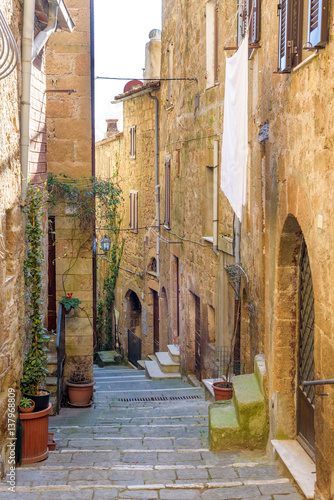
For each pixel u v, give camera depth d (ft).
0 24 16.85
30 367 23.21
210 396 37.45
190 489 17.66
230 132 25.14
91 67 38.52
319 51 15.02
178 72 53.21
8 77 20.98
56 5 26.16
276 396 21.16
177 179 53.67
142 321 69.46
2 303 19.97
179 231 52.95
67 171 38.47
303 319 20.35
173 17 56.34
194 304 48.57
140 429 29.30
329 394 14.39
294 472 17.83
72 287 38.14
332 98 14.03
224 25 37.68
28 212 23.95
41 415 22.07
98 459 22.61
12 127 21.84
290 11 17.13
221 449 23.25
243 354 32.01
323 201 14.84
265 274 23.75
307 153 16.51
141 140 68.85
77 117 38.32
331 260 14.16
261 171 25.96
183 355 50.47
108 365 72.38
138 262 70.23
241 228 32.40
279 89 20.33
